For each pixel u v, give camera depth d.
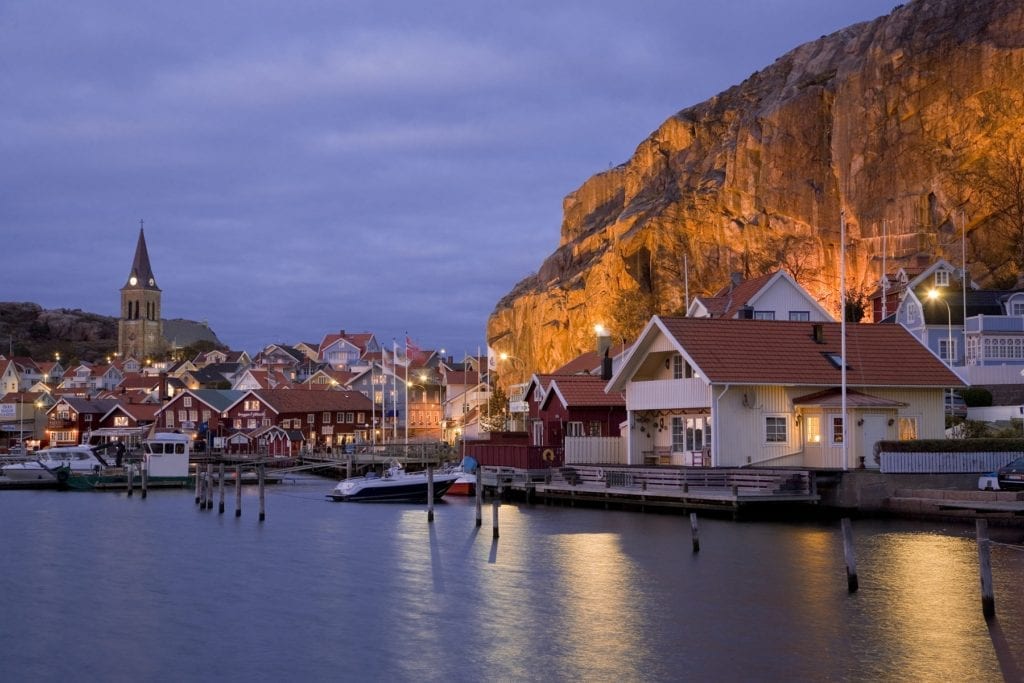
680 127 148.12
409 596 33.25
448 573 37.28
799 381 53.75
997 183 109.75
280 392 139.50
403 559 40.97
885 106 118.62
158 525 56.16
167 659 26.44
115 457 107.31
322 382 183.62
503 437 86.69
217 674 25.05
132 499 76.56
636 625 28.56
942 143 114.56
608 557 39.56
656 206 134.50
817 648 25.78
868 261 116.00
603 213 166.75
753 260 122.50
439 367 176.75
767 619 28.84
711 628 28.02
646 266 130.00
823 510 50.22
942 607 29.72
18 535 51.72
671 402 57.28
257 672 25.09
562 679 23.84
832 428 53.44
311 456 115.19
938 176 113.25
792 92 129.00
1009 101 111.12
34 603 33.53
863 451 52.81
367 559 41.31
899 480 49.34
